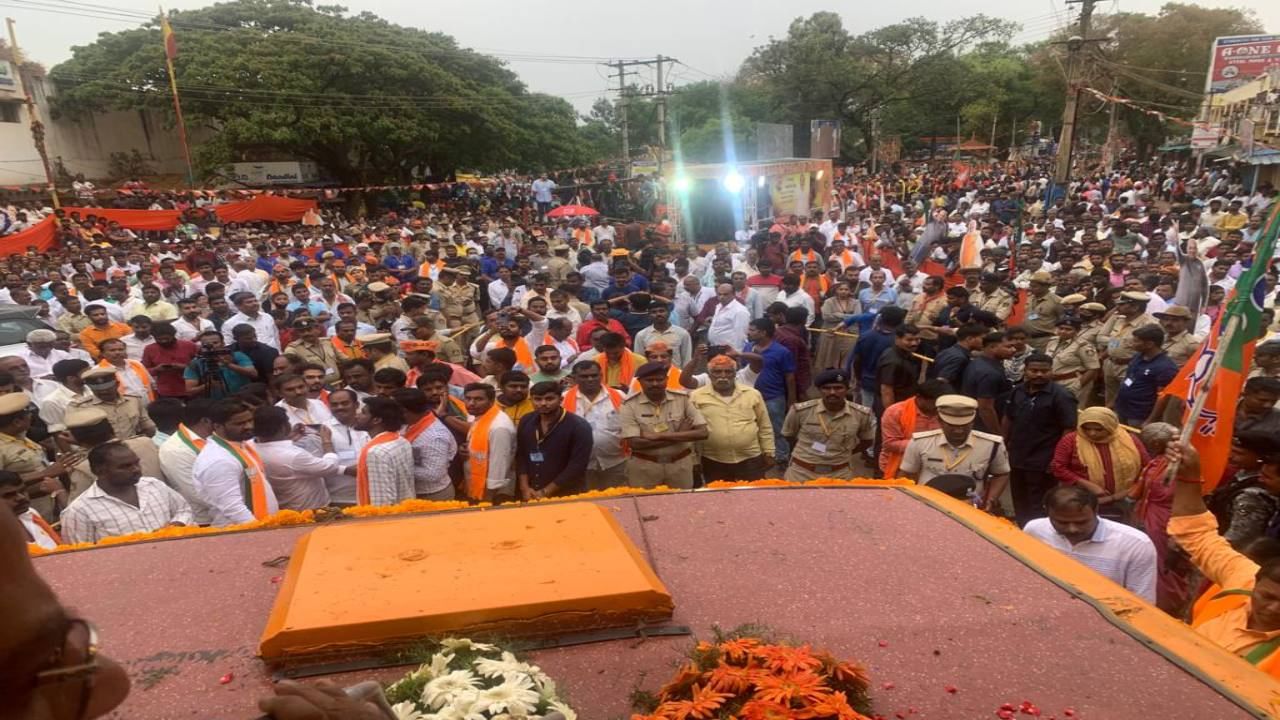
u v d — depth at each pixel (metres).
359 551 2.49
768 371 8.40
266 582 2.59
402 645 2.12
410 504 3.30
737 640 2.12
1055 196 28.70
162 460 5.54
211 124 31.92
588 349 9.10
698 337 12.04
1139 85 47.56
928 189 42.84
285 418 5.63
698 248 21.73
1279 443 4.45
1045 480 6.43
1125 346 8.75
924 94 58.03
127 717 1.91
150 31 33.03
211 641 2.24
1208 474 4.02
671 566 2.68
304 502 5.66
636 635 2.26
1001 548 2.81
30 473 6.13
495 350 7.48
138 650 2.20
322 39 32.88
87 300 12.73
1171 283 11.12
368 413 5.70
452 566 2.39
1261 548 3.44
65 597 2.52
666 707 1.91
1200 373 4.21
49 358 9.58
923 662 2.15
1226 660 2.17
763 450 6.83
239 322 10.73
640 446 6.25
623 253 15.52
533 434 5.89
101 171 34.03
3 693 0.93
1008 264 14.90
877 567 2.67
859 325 11.52
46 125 31.42
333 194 31.83
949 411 5.46
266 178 36.12
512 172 39.81
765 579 2.59
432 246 18.95
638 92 40.69
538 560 2.42
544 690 1.93
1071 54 25.48
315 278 14.10
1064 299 10.31
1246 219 20.73
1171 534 3.74
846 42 56.25
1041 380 6.38
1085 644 2.23
